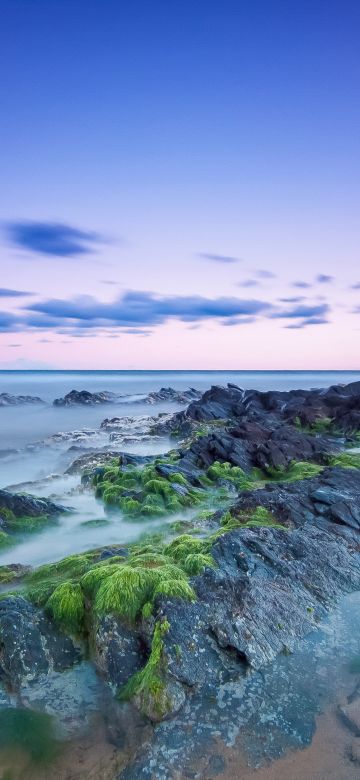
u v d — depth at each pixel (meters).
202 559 11.07
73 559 12.53
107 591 9.52
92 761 7.07
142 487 20.91
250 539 12.33
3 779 6.85
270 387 137.12
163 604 9.23
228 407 47.56
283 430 30.91
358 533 14.30
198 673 8.40
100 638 9.02
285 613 10.12
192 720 7.66
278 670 8.78
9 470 33.16
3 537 15.48
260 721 7.63
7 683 8.52
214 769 6.84
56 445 40.94
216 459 25.64
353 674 8.70
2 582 11.86
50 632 9.48
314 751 7.09
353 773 6.72
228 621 9.34
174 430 41.22
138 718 7.75
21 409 76.94
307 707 7.91
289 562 11.90
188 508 18.47
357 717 7.68
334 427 38.28
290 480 21.53
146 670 8.24
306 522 14.77
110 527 16.98
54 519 17.75
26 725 7.69
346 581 11.96
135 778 6.75
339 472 19.92
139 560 11.36
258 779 6.68
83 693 8.37
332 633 9.97
